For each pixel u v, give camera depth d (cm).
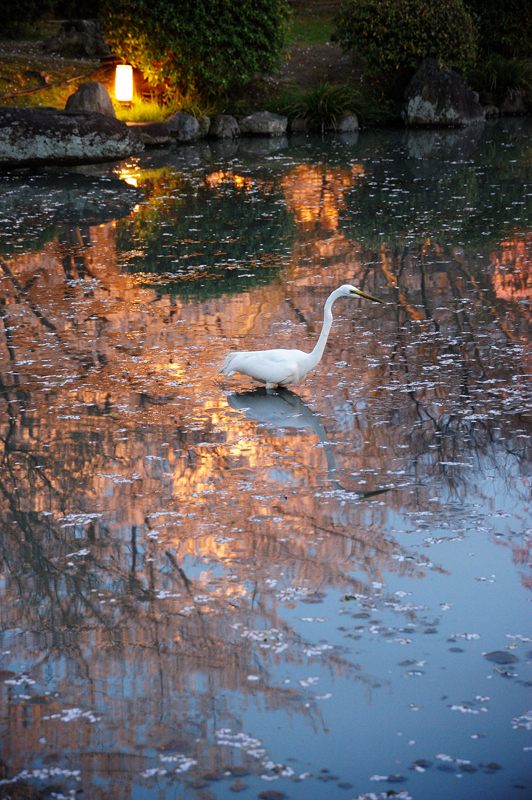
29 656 496
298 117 2480
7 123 1955
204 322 1043
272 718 442
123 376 890
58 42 2708
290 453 721
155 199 1734
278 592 541
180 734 434
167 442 747
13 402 838
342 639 496
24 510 651
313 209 1622
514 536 593
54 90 2317
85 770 413
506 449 714
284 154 2180
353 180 1862
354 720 438
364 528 609
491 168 1939
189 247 1394
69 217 1599
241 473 691
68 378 888
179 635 508
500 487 657
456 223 1480
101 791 400
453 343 947
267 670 475
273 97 2550
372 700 450
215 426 773
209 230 1494
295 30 3256
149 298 1144
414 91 2525
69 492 673
